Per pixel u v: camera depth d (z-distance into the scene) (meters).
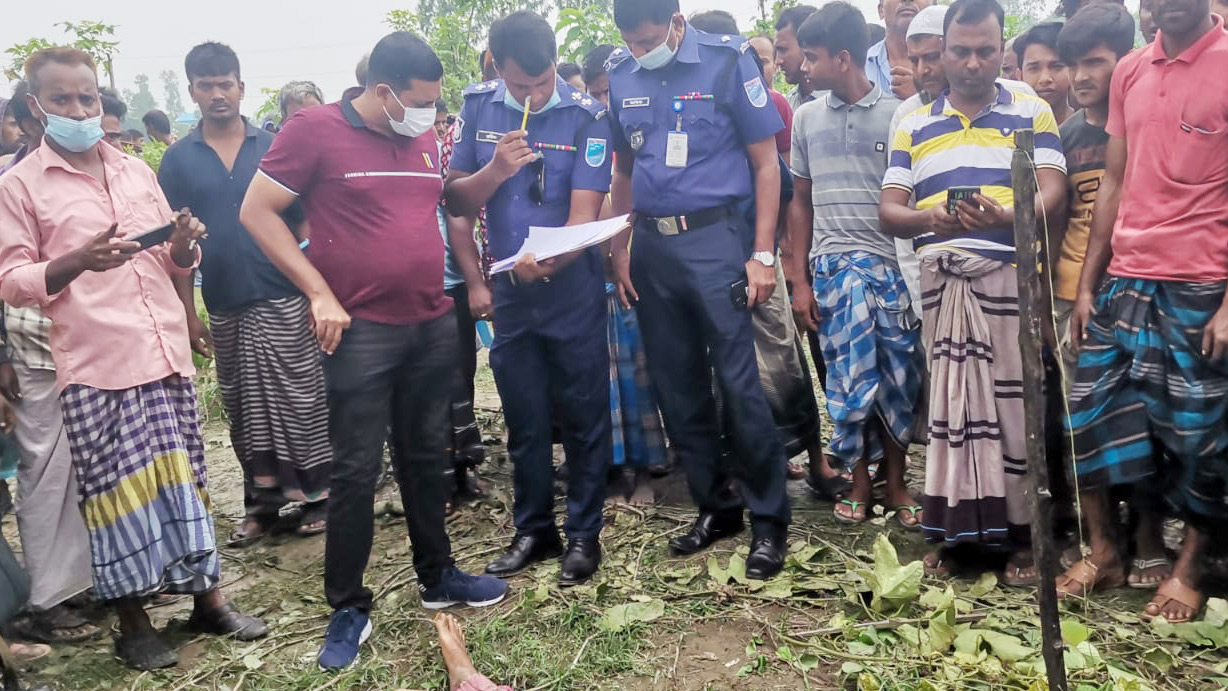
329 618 3.28
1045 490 1.88
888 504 3.77
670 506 4.02
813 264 3.75
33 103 2.91
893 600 2.88
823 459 4.06
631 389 4.07
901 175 3.18
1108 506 3.01
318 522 4.11
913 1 4.07
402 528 4.09
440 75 2.75
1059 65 3.54
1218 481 2.75
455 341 3.09
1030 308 1.82
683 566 3.39
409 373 2.99
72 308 2.87
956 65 2.98
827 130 3.61
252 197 2.74
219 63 3.91
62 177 2.94
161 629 3.29
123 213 3.02
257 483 4.08
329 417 2.91
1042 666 2.52
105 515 2.94
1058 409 3.20
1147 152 2.76
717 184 3.22
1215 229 2.67
